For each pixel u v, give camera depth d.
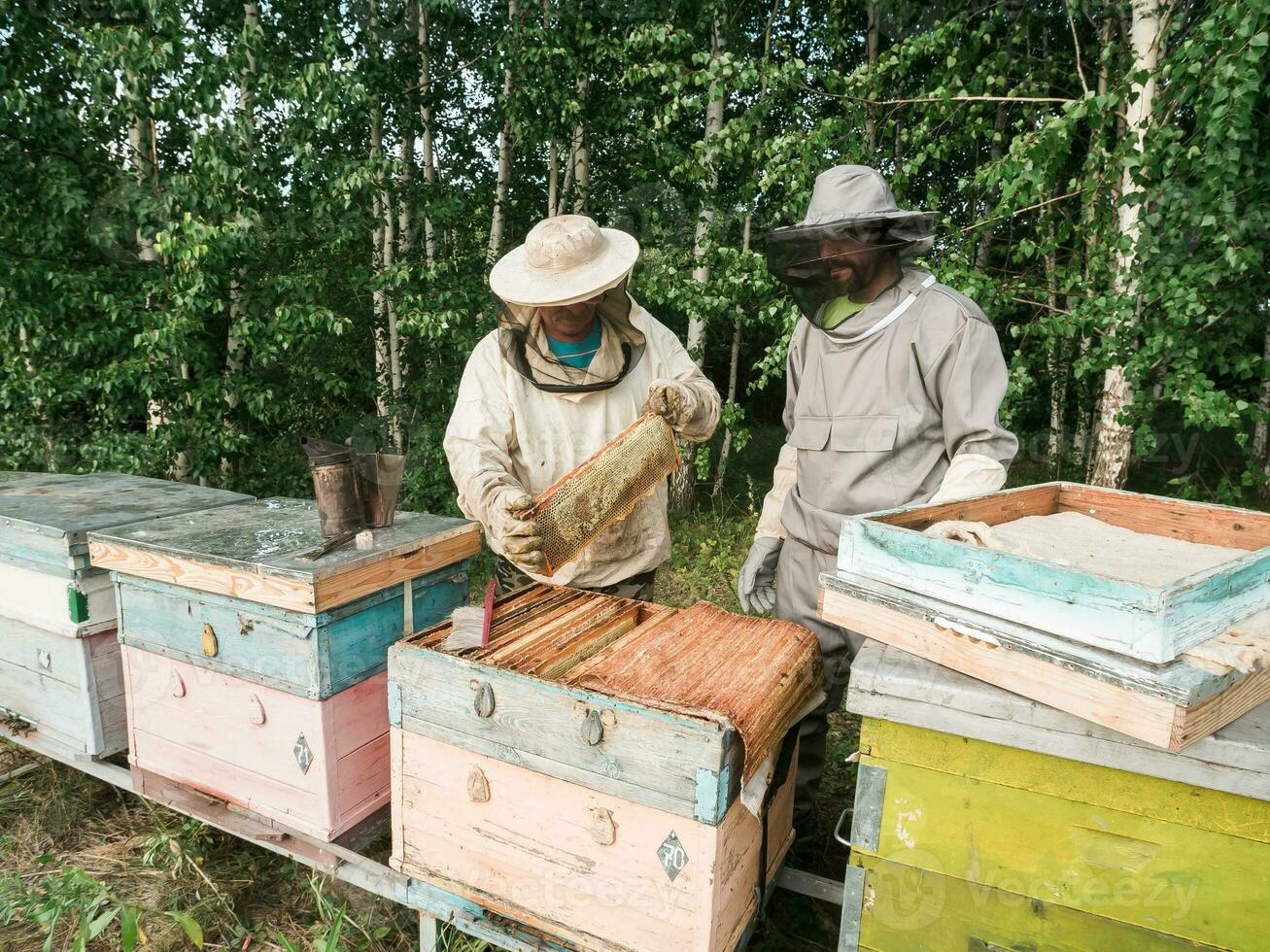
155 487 2.91
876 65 5.30
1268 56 3.55
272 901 2.29
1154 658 1.00
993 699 1.21
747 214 6.64
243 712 2.04
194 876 2.30
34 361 6.15
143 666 2.24
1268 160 3.58
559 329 2.05
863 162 5.41
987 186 4.20
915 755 1.32
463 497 1.99
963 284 4.49
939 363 1.86
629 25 7.22
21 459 6.46
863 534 1.39
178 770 2.23
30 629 2.46
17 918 2.19
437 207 7.38
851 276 1.84
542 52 6.93
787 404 2.36
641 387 2.29
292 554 1.97
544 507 1.68
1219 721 1.05
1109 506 1.77
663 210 8.05
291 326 6.08
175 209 5.79
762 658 1.66
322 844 2.00
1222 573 1.08
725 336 10.53
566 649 1.72
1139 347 4.23
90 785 2.78
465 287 6.97
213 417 6.28
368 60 6.92
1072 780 1.21
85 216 5.99
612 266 1.96
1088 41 6.82
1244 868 1.12
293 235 6.38
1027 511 1.78
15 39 5.85
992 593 1.19
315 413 7.76
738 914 1.56
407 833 1.77
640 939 1.47
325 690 1.89
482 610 1.84
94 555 2.21
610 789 1.45
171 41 5.50
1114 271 4.34
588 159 8.20
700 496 8.46
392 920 2.18
